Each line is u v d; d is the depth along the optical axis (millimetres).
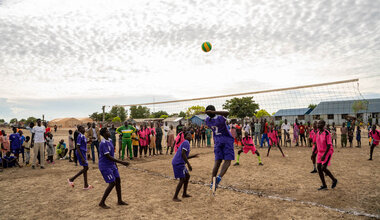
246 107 43125
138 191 5102
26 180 6277
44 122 9570
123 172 7160
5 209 4074
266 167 7434
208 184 5578
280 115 44219
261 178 6004
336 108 38781
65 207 4152
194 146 14984
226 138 4059
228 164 3975
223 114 4020
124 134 9688
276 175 6297
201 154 11023
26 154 8672
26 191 5215
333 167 7117
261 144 13125
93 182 6023
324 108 40281
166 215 3709
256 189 5055
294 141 13859
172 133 11508
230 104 44812
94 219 3584
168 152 12484
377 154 9859
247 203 4199
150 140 10969
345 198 4293
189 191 5039
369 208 3783
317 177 5957
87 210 3982
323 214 3604
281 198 4395
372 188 4855
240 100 44125
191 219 3535
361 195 4434
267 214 3676
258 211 3811
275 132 9719
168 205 4180
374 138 8203
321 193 4641
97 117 68750
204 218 3566
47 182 6043
